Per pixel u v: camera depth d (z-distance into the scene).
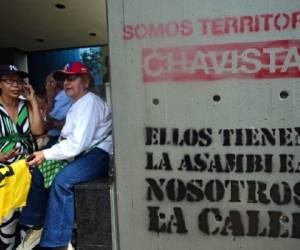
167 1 2.89
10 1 5.02
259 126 2.84
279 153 2.83
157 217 3.03
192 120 2.93
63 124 3.73
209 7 2.84
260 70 2.81
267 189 2.86
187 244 3.00
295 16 2.74
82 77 3.25
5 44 6.88
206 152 2.93
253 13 2.79
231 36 2.83
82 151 3.19
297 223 2.85
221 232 2.95
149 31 2.93
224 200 2.92
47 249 3.26
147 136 2.99
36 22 5.83
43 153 3.11
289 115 2.80
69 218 3.11
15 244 3.44
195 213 2.97
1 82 3.22
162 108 2.96
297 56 2.76
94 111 3.17
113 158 3.13
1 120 3.18
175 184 2.98
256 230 2.90
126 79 2.99
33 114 3.41
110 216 3.09
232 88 2.85
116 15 2.96
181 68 2.91
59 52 7.75
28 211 3.29
